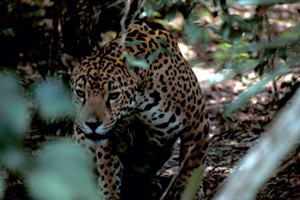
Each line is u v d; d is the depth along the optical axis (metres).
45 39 10.58
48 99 4.14
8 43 9.87
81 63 8.64
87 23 10.97
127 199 10.19
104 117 8.09
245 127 14.02
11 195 9.22
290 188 10.05
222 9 8.45
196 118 9.49
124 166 9.91
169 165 12.41
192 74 9.69
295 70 17.30
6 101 3.40
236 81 17.53
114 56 8.63
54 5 10.72
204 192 10.38
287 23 23.38
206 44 8.52
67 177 3.22
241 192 3.62
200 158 9.68
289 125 3.61
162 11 9.05
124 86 8.46
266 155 3.62
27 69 13.04
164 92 8.96
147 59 8.82
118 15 10.79
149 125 9.22
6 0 9.73
